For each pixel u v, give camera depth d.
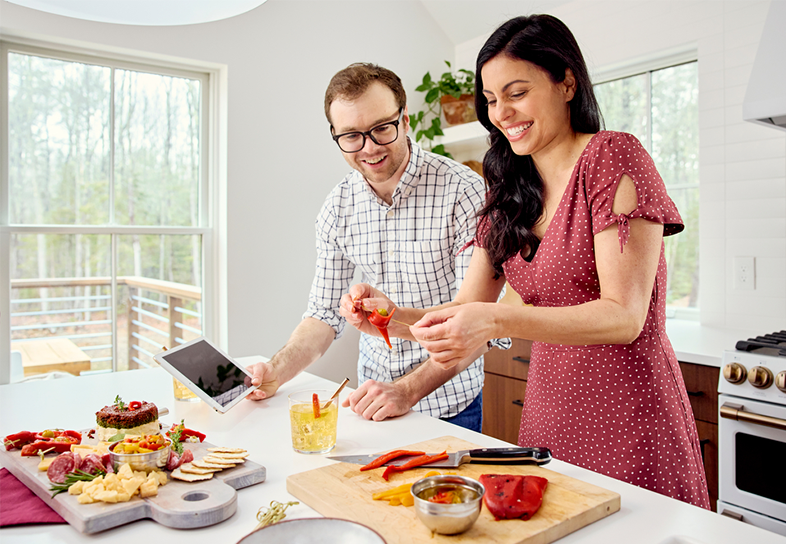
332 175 3.13
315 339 1.67
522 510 0.72
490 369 2.70
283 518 0.74
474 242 1.41
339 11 3.12
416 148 1.64
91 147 2.60
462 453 0.93
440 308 1.35
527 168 1.28
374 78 1.49
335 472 0.88
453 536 0.68
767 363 1.62
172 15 0.97
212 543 0.70
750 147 2.29
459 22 3.42
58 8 0.91
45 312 2.51
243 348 2.87
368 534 0.62
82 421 1.19
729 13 2.33
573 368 1.20
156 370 1.69
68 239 2.55
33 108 2.46
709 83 2.40
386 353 1.71
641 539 0.71
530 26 1.13
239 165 2.83
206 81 2.88
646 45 2.61
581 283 1.17
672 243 2.73
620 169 1.06
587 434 1.19
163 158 2.78
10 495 0.82
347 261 1.85
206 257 2.89
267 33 2.88
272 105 2.92
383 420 1.23
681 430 1.15
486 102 1.29
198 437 1.02
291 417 1.03
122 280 2.69
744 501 1.67
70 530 0.73
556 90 1.15
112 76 2.63
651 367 1.14
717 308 2.42
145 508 0.75
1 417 1.21
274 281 2.96
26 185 2.45
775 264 2.23
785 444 1.58
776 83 1.73
